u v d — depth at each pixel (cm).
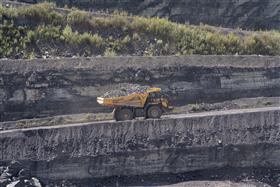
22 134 5156
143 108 5641
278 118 5838
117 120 5581
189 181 5312
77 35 6981
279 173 5606
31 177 4984
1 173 4938
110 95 5584
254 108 6494
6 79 5928
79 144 5231
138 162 5331
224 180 5388
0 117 5806
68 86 6100
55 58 6391
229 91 6781
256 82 6925
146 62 6569
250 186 5294
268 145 5694
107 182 5197
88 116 5950
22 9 7094
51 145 5178
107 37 7175
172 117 5675
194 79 6650
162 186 5166
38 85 5991
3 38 6694
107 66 6356
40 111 5941
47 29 6931
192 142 5475
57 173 5144
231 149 5581
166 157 5403
